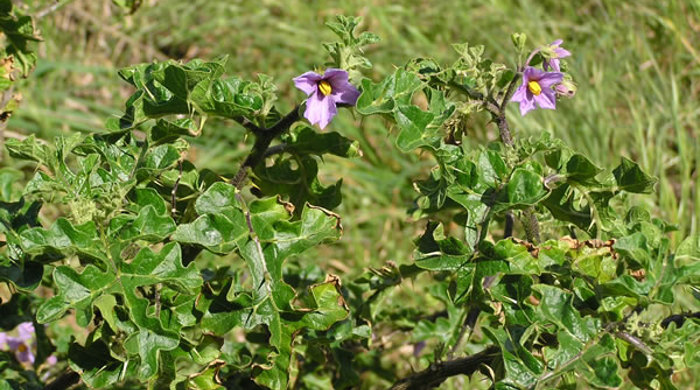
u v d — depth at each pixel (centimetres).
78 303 80
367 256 160
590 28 199
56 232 81
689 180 161
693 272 82
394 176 171
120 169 88
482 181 85
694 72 188
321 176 169
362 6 218
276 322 83
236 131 176
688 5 204
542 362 82
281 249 84
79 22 197
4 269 85
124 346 81
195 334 98
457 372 92
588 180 87
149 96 86
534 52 88
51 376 106
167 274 81
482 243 84
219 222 83
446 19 213
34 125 166
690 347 82
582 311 86
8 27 95
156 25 206
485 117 171
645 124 176
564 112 170
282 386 84
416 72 88
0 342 113
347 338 98
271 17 212
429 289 108
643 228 85
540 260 85
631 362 84
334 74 84
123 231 82
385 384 123
